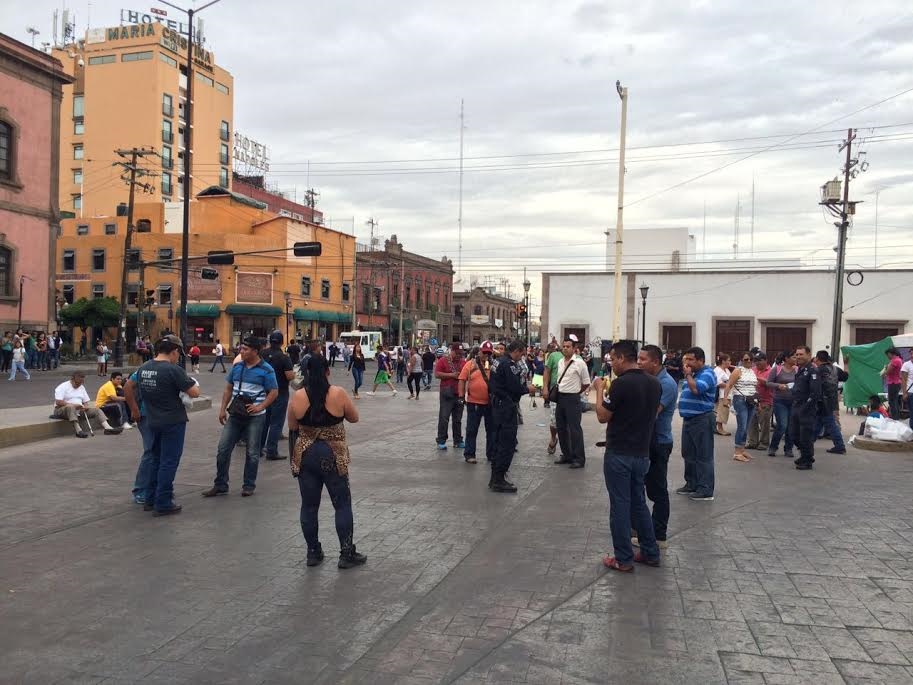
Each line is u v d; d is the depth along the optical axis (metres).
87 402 13.12
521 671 3.93
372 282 70.75
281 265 56.88
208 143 76.44
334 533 6.71
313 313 60.12
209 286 54.06
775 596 5.12
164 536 6.58
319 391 5.70
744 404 11.37
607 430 5.82
